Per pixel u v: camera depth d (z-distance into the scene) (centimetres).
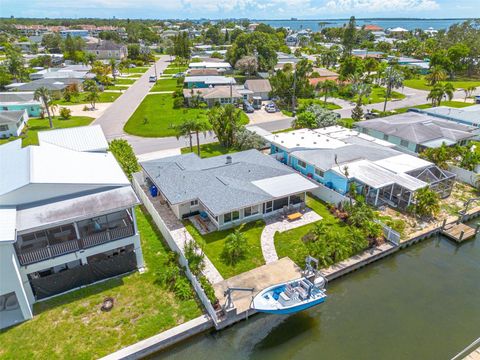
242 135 4594
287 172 3400
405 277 2512
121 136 5238
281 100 7288
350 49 14312
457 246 2872
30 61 11812
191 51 15650
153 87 9200
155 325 1972
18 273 1916
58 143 3066
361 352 1912
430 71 9931
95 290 2236
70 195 2289
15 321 1998
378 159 3662
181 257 2416
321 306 2238
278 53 13862
